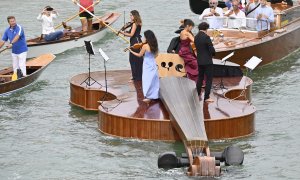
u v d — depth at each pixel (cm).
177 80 3988
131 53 4347
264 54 5234
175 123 3616
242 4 5731
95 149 3678
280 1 6178
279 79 4959
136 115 3762
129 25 4400
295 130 3947
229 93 4209
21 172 3422
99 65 5375
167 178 3306
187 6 7744
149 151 3625
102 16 6912
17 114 4234
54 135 3888
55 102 4456
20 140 3825
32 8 7656
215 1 5497
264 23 5419
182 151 3612
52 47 5684
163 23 6825
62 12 7462
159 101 3962
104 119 3841
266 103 4425
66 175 3384
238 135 3794
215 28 5441
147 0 8156
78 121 4097
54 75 5088
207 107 3903
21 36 4734
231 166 3431
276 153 3628
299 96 4562
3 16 7212
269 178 3334
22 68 4772
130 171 3416
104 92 4184
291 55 5634
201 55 3941
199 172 3281
